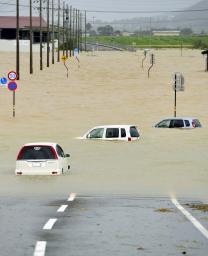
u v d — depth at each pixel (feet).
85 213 115.03
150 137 313.12
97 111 471.62
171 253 77.77
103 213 115.24
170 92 592.19
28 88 583.17
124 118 434.30
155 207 125.59
